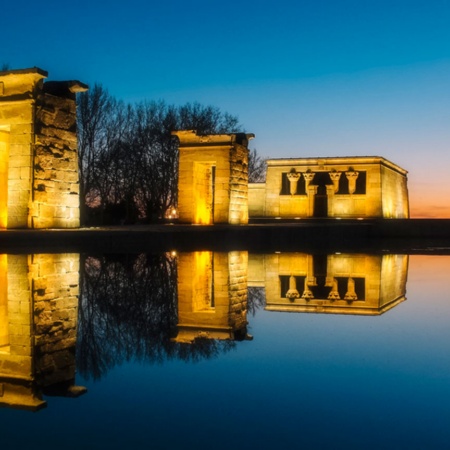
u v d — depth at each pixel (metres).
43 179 22.62
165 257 16.47
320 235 28.16
